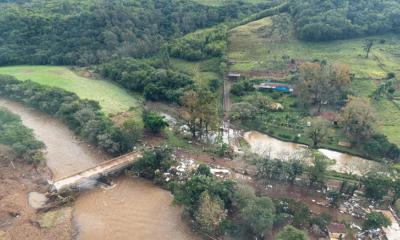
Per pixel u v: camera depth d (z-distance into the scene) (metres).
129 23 185.12
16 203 85.25
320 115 129.00
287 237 66.19
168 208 87.12
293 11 192.50
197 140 115.94
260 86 147.12
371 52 167.62
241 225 76.25
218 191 81.75
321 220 77.75
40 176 95.81
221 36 178.88
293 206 81.69
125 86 153.38
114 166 96.31
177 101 136.12
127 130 106.75
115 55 171.38
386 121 122.94
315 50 171.62
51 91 132.50
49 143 112.94
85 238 78.12
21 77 151.75
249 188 82.50
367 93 138.00
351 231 78.12
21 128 107.31
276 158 95.94
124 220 83.44
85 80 157.12
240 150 108.94
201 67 164.62
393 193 89.69
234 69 161.12
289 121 125.06
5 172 95.19
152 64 162.62
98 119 116.56
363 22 181.12
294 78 146.50
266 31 185.00
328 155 109.62
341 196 88.88
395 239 75.81
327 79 132.12
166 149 100.25
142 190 93.31
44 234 78.12
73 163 103.06
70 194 89.62
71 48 173.00
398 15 179.62
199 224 79.56
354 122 111.50
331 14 179.75
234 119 127.94
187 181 87.81
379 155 106.81
